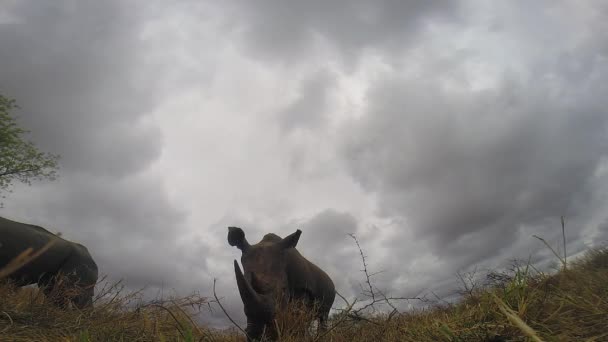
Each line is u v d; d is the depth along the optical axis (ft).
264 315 14.71
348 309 12.57
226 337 14.07
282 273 17.57
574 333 7.45
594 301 8.25
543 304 8.57
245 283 14.58
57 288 17.58
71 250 25.39
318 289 21.04
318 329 13.33
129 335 13.33
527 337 7.73
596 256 10.17
